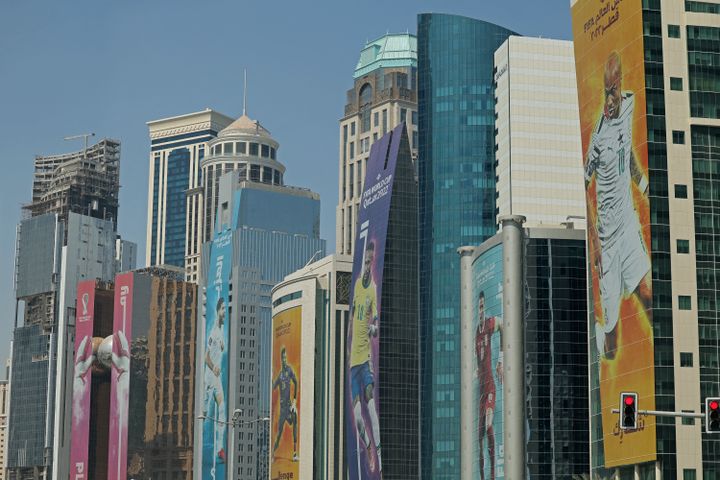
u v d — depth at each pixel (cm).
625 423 9975
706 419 9881
